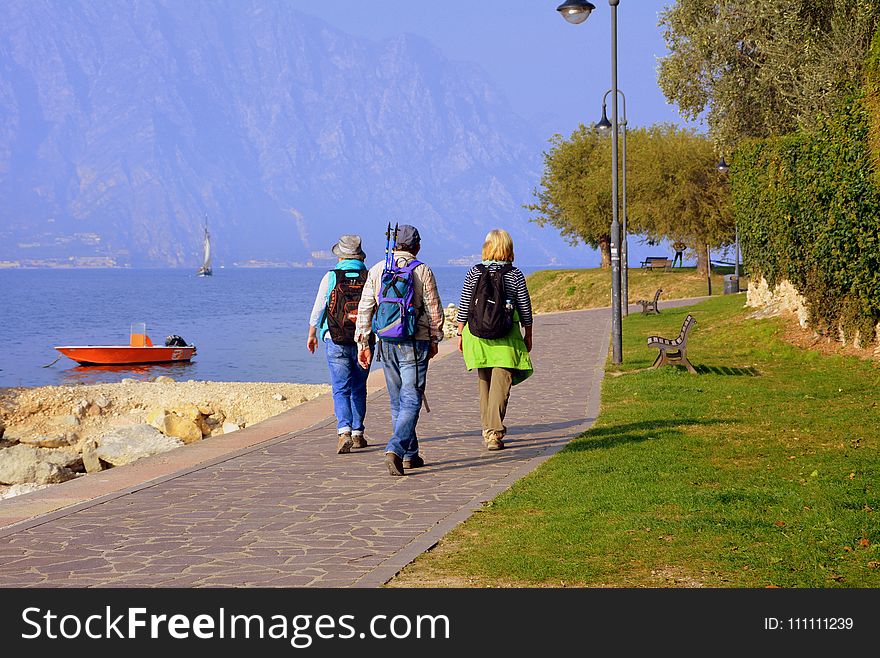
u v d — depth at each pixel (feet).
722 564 25.49
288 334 266.57
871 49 65.05
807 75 84.07
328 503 34.55
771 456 39.96
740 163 108.27
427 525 31.09
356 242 46.01
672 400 57.47
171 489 37.35
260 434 51.01
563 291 279.49
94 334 287.69
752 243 107.14
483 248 44.21
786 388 61.05
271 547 28.71
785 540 27.35
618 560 26.13
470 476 39.17
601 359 87.81
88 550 28.76
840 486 33.81
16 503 35.63
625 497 33.01
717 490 33.94
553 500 33.42
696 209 237.25
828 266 75.82
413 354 39.96
